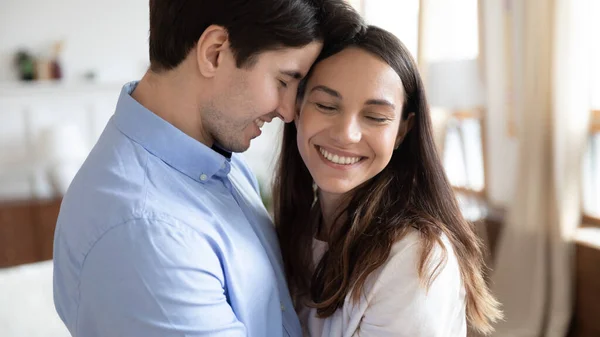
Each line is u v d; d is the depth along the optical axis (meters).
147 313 0.77
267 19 0.87
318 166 1.03
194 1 0.88
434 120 2.67
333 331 1.04
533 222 2.31
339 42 0.99
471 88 2.62
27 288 1.95
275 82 0.93
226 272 0.89
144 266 0.77
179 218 0.83
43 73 3.50
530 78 2.27
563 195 2.19
